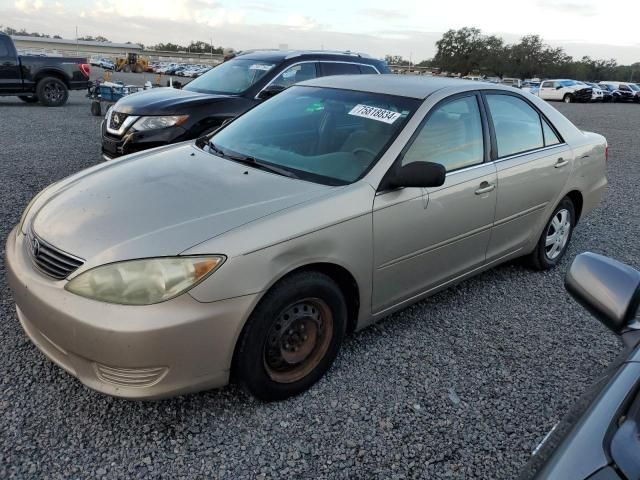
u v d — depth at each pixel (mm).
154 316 2289
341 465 2453
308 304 2787
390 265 3148
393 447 2578
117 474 2318
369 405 2852
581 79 97688
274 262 2537
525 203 4105
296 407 2803
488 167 3725
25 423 2561
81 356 2396
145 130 6152
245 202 2742
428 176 2932
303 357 2852
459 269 3717
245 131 3809
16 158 7906
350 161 3176
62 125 11789
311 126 3602
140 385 2385
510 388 3080
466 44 89875
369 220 2939
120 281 2322
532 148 4223
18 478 2254
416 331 3629
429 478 2420
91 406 2701
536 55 88562
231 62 7809
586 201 4852
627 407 1404
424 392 2988
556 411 2910
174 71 67625
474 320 3832
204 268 2357
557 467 1287
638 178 9172
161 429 2584
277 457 2469
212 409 2742
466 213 3553
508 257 4211
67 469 2320
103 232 2521
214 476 2346
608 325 1782
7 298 3654
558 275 4703
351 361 3225
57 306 2393
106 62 78438
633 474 1210
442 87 3674
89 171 3443
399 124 3311
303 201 2775
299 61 7441
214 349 2441
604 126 18953
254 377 2625
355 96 3711
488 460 2545
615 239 5750
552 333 3721
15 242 2896
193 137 6320
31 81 15516
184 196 2812
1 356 3051
